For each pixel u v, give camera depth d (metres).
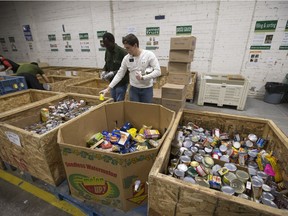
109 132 1.53
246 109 3.14
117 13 4.17
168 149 0.97
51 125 1.42
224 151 1.22
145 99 1.99
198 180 0.90
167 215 0.81
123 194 0.95
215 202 0.65
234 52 3.50
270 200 0.82
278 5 2.96
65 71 4.57
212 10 3.37
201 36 3.63
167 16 3.76
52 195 1.34
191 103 3.51
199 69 3.88
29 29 5.55
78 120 1.21
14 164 1.39
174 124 1.21
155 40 4.05
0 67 3.48
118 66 2.16
